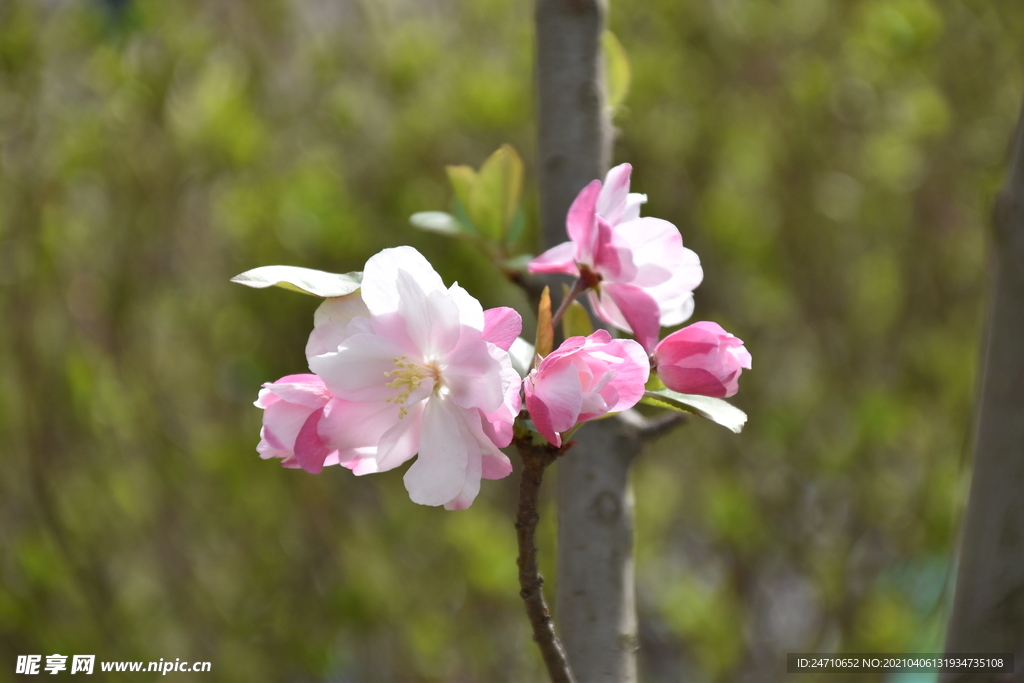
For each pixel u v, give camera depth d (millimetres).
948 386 2332
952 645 903
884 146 2324
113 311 2361
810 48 2348
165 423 2412
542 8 972
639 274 893
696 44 2389
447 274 2295
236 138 2275
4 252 2254
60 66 2277
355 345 860
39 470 2270
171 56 2275
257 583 2410
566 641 931
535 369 867
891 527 2410
